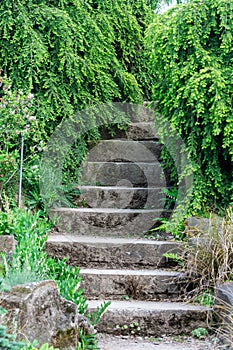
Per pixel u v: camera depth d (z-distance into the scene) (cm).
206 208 457
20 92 459
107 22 572
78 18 538
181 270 390
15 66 498
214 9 457
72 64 518
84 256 431
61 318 264
